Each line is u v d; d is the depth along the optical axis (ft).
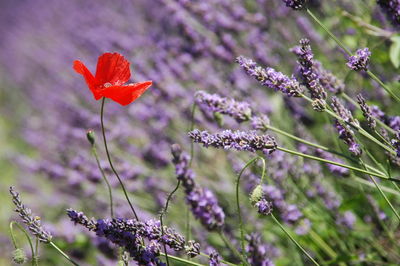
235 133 2.84
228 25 4.31
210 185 3.87
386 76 3.59
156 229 2.79
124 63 2.86
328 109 2.88
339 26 3.91
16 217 4.69
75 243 3.72
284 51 4.12
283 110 3.91
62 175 4.63
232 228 3.53
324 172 3.64
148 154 4.28
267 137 2.83
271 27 4.25
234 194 3.67
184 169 2.82
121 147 4.69
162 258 3.25
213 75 4.27
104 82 2.86
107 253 3.45
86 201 4.29
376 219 3.36
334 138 3.33
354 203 3.30
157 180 4.10
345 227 3.37
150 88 4.28
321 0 4.02
